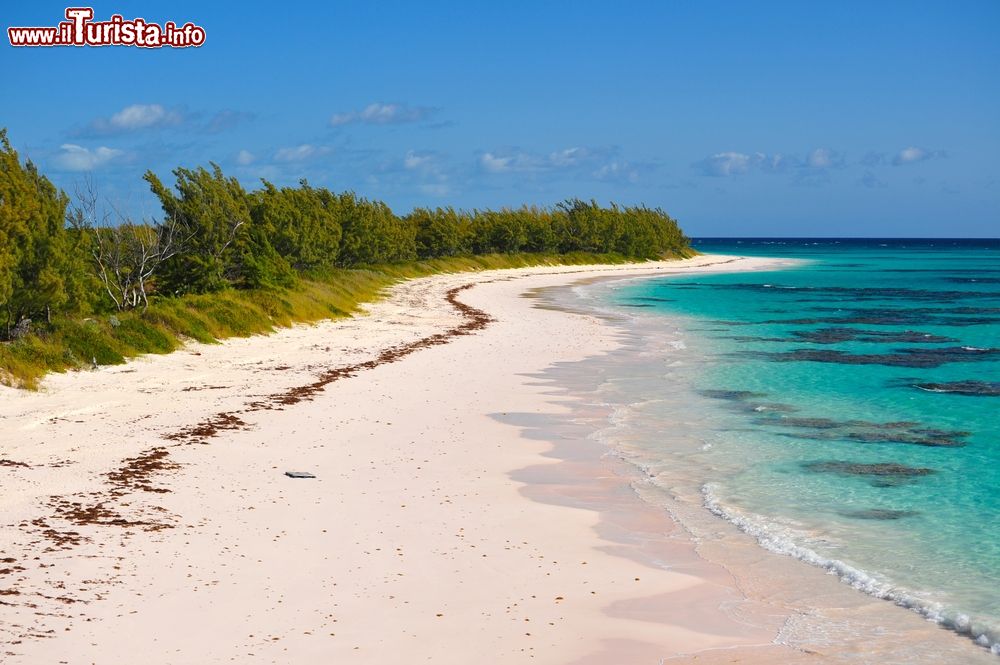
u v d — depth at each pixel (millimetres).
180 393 22188
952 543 13062
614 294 67938
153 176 36781
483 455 17594
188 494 14039
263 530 12570
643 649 9492
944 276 102250
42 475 14586
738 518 14086
